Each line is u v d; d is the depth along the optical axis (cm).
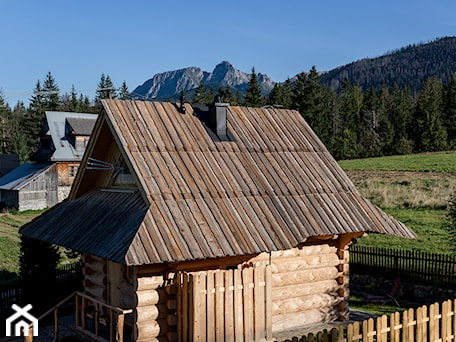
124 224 1195
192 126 1523
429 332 1126
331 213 1403
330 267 1498
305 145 1675
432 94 8331
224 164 1419
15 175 5388
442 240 2459
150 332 1159
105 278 1484
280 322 1403
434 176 4628
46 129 5319
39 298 1798
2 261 2541
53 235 1384
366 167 5859
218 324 1143
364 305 1759
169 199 1215
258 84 8038
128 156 1290
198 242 1127
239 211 1269
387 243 2461
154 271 1181
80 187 1584
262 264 1370
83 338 1345
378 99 9688
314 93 7888
